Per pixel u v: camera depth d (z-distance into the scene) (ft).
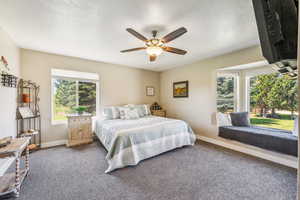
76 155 8.48
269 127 9.59
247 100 10.75
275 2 1.91
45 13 5.31
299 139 1.30
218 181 5.85
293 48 1.84
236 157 8.22
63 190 5.27
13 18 5.63
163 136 8.57
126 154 7.00
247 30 6.66
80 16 5.52
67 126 10.65
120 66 13.39
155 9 5.09
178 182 5.79
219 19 5.74
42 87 9.70
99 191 5.22
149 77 15.53
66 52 9.76
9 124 7.35
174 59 11.44
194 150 9.34
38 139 9.64
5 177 5.65
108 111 11.57
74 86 11.41
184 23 6.05
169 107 15.16
